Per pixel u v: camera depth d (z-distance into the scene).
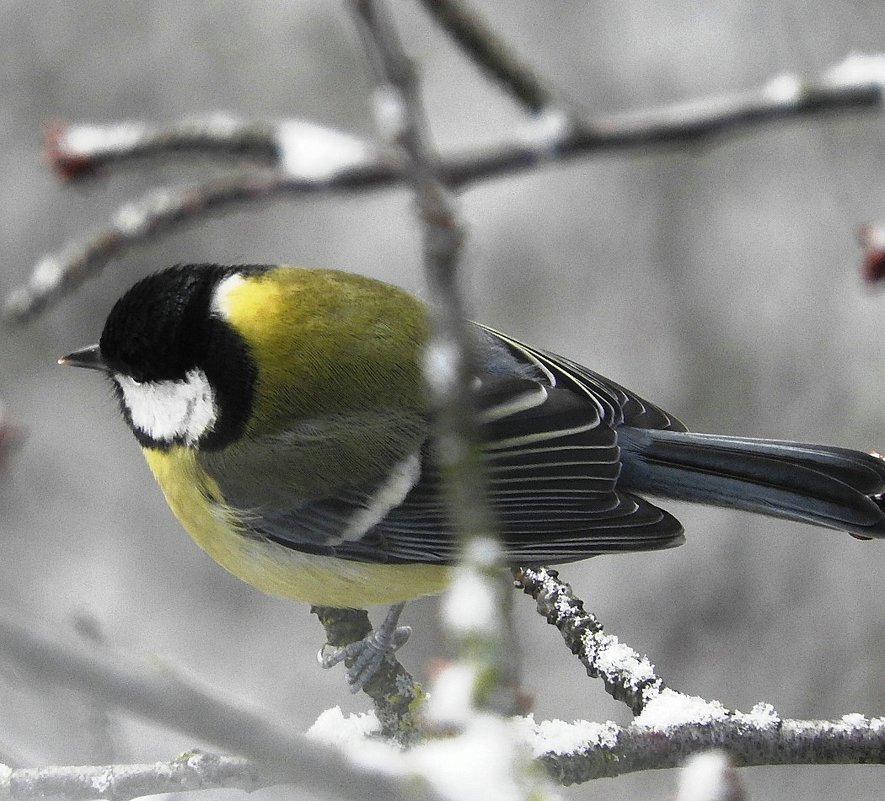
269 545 8.07
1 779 6.04
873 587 12.88
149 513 14.72
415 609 13.34
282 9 14.66
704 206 14.04
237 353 7.77
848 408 13.14
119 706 3.13
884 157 13.52
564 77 14.02
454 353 3.38
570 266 14.04
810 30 13.47
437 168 3.76
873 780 12.03
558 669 13.14
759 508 7.47
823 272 13.63
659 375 13.66
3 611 3.13
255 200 7.95
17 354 14.83
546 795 3.89
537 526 7.51
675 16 14.00
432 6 7.75
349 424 7.77
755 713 6.11
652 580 13.31
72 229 14.68
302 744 3.54
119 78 14.79
